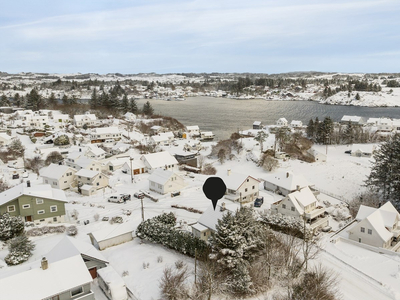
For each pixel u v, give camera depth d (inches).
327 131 4630.9
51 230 1696.6
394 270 1366.9
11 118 5767.7
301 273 1213.1
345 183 3014.3
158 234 1507.1
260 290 1115.9
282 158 3735.2
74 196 2420.0
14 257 1339.8
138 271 1286.9
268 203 2242.9
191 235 1429.6
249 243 1197.7
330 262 1411.2
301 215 1781.5
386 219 1828.2
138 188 2573.8
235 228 1195.3
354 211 2340.1
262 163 3425.2
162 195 2374.5
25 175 2856.8
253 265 1215.6
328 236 1814.7
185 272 1231.5
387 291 1179.3
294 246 1389.0
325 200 2539.4
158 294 1112.8
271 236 1338.6
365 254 1556.3
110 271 1191.6
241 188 2230.6
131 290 1155.3
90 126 5487.2
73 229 1686.8
